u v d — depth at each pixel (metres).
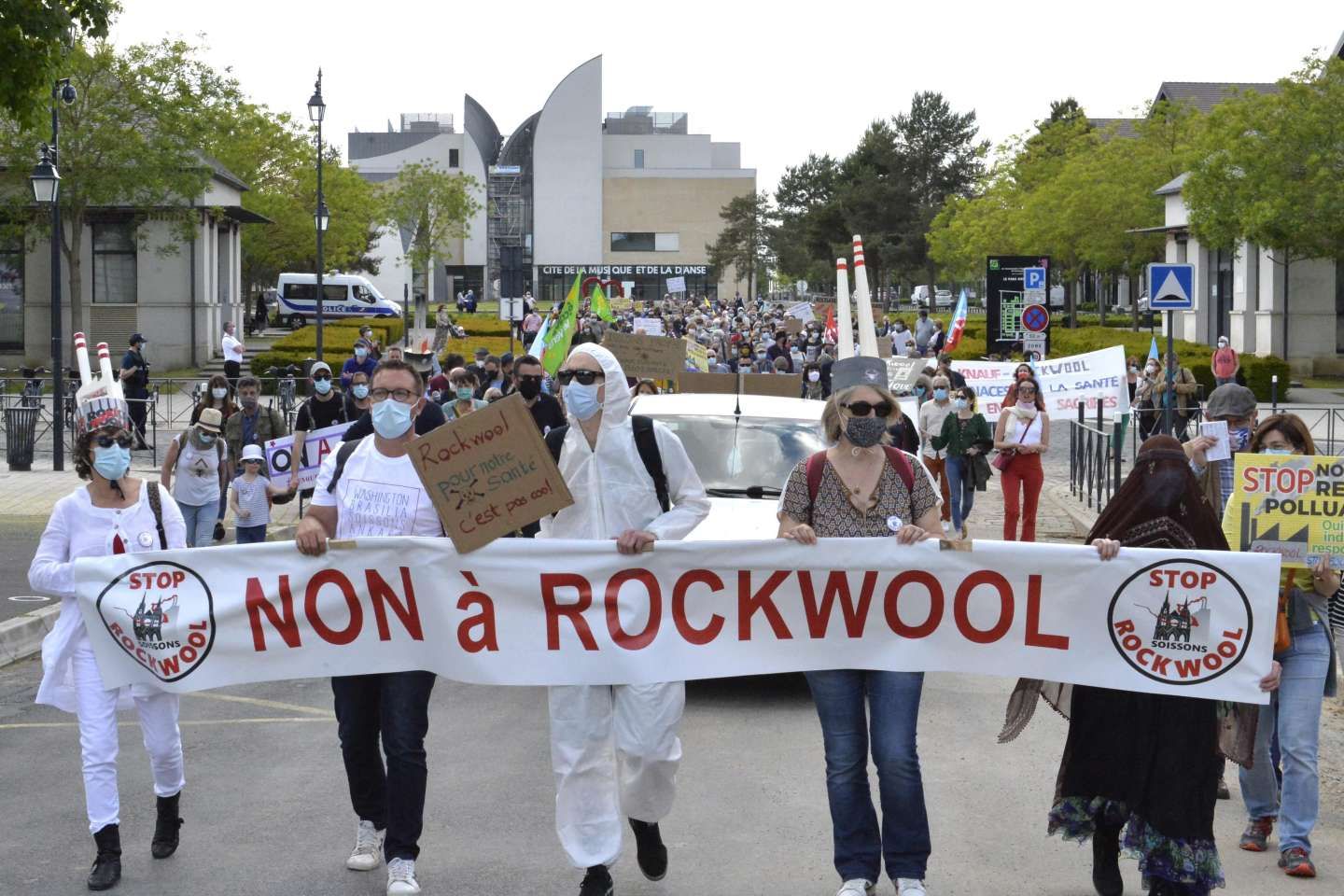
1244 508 6.47
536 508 6.09
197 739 8.86
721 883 6.23
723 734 8.95
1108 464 21.09
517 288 36.03
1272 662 5.84
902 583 6.02
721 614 6.10
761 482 10.62
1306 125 40.59
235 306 53.91
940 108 98.44
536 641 6.12
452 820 7.10
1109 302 95.12
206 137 47.38
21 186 42.75
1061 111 116.62
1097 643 5.93
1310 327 46.84
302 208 67.75
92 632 6.28
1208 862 5.66
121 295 47.34
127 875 6.30
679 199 146.75
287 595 6.24
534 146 142.62
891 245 96.00
